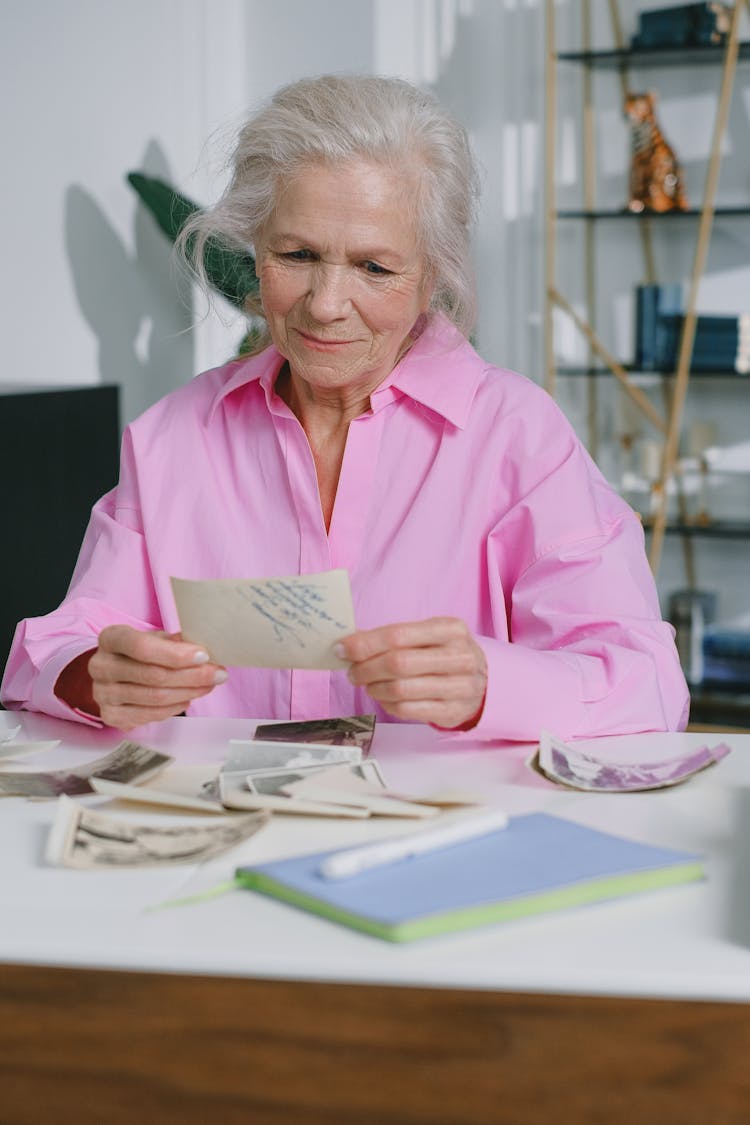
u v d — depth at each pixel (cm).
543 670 129
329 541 156
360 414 156
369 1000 76
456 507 154
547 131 421
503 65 443
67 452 315
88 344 366
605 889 87
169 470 162
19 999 77
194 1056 71
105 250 372
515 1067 70
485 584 154
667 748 128
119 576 160
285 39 434
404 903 82
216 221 145
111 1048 72
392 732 135
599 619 143
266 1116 68
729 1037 72
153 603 161
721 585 438
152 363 397
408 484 156
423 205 141
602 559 147
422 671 118
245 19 438
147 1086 70
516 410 156
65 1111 69
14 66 332
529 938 81
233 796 105
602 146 440
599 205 443
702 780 117
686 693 146
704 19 406
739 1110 67
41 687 142
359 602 154
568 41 438
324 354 143
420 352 157
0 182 325
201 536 159
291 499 157
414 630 118
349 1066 70
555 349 448
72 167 356
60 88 350
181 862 93
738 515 435
